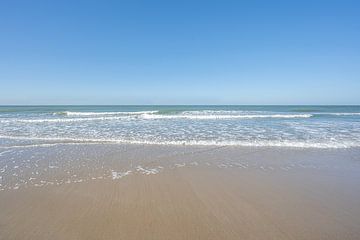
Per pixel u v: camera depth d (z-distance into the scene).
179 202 5.04
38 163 7.91
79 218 4.32
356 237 3.76
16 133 13.96
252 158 8.74
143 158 8.63
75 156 8.84
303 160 8.51
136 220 4.26
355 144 11.11
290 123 20.09
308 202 5.06
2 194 5.40
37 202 5.00
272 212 4.59
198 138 12.51
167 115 29.09
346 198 5.27
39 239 3.65
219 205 4.91
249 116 27.62
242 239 3.69
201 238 3.71
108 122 20.88
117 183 6.14
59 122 20.81
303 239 3.71
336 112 41.00
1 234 3.78
